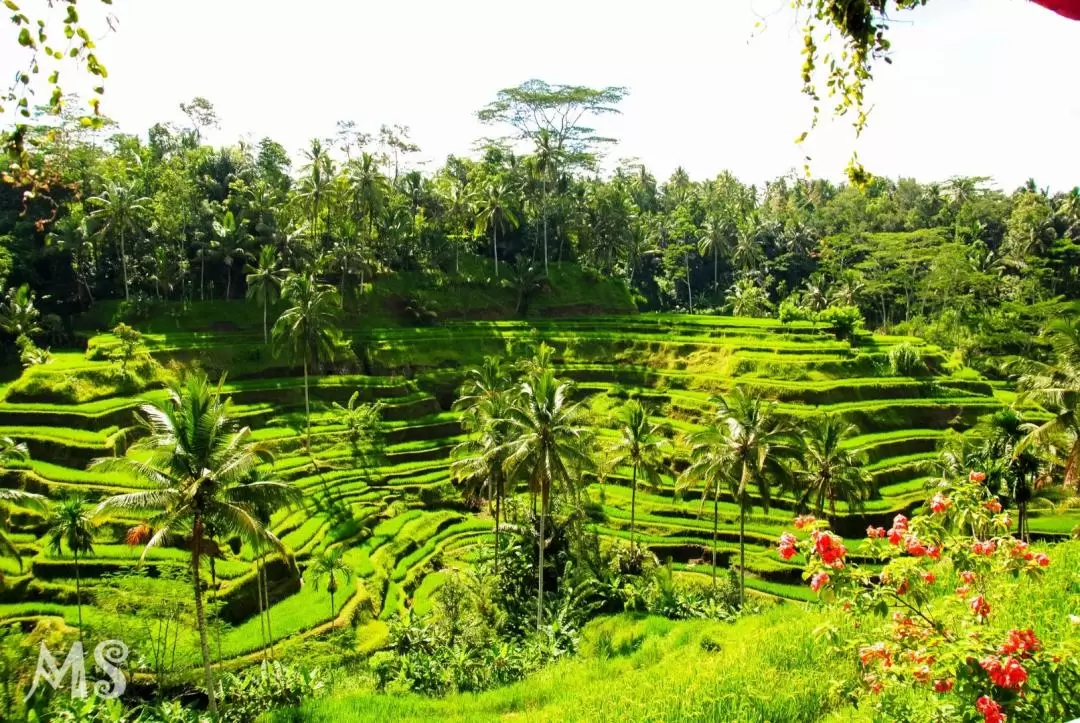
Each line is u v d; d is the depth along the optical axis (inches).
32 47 209.9
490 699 964.0
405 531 2053.4
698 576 1882.4
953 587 583.8
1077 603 485.7
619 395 2935.5
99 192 3095.5
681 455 2425.0
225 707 1206.3
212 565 1300.4
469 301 3786.9
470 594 1662.2
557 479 1535.4
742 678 663.1
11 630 1333.7
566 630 1429.6
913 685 374.0
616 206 4328.3
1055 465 2082.9
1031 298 3799.2
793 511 2114.9
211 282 3307.1
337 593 1692.9
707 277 5255.9
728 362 2915.8
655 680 784.9
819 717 549.6
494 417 1867.6
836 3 208.7
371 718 949.2
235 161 3823.8
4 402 2187.5
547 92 3902.6
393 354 3137.3
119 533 1729.8
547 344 3331.7
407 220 3759.8
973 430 2455.7
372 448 2480.3
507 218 3941.9
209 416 1096.8
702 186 5969.5
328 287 3223.4
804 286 4977.9
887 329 4183.1
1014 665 311.9
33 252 3075.8
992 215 4970.5
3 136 240.8
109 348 2561.5
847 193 5600.4
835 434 1808.6
